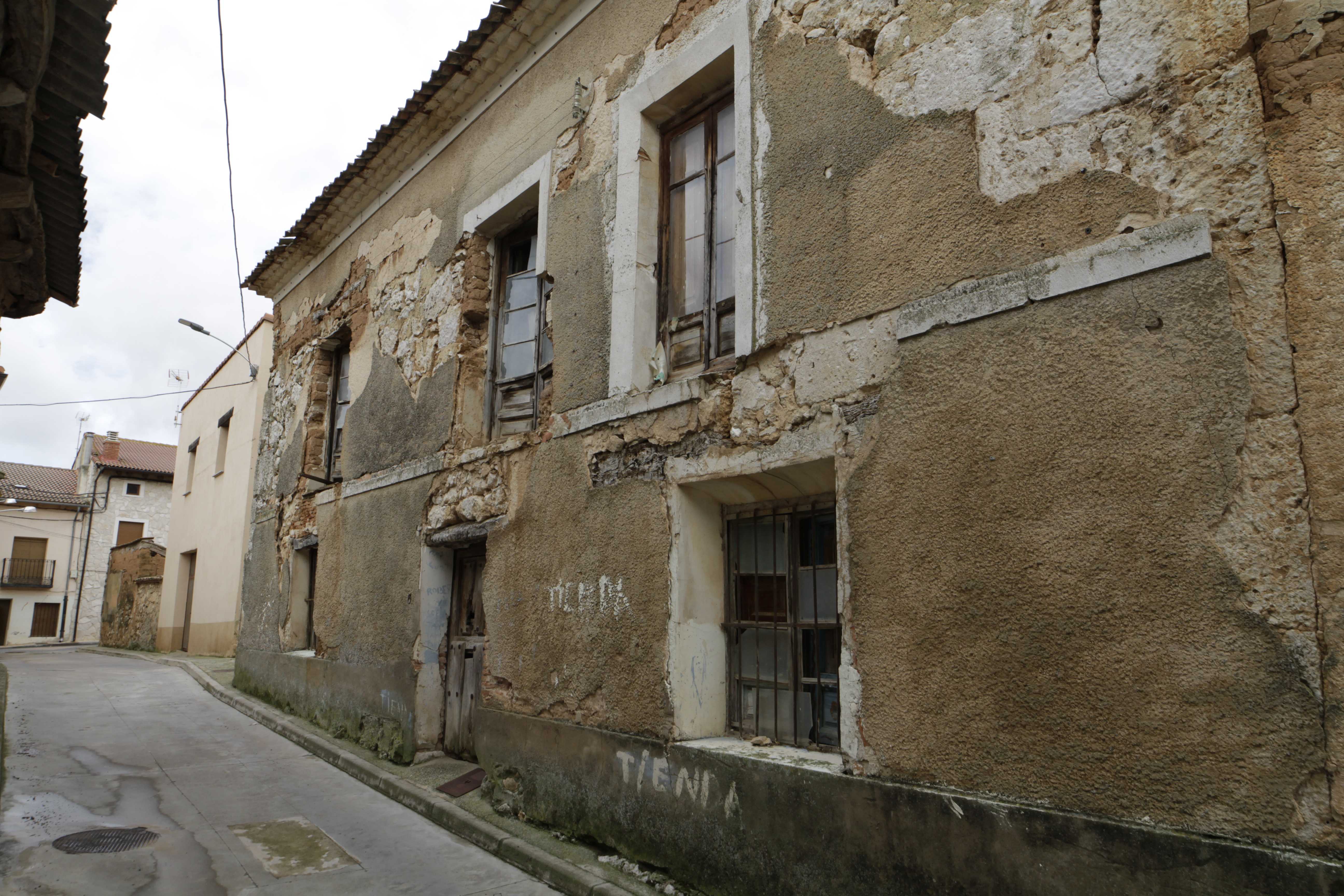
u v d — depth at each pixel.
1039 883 2.96
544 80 6.64
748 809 4.04
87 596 32.34
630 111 5.67
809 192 4.29
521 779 5.66
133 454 35.41
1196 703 2.72
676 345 5.37
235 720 9.91
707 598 4.83
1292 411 2.66
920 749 3.41
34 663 17.09
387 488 8.10
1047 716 3.05
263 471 11.75
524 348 6.96
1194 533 2.79
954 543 3.42
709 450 4.64
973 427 3.43
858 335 3.94
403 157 8.62
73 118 4.94
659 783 4.58
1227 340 2.80
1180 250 2.94
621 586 5.07
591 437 5.51
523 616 5.89
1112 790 2.86
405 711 7.28
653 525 4.90
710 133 5.36
